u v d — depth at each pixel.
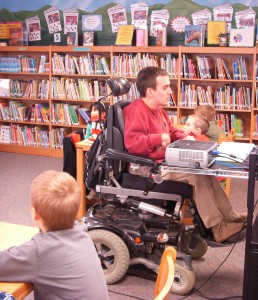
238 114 5.79
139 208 2.69
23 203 4.36
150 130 2.70
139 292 2.71
